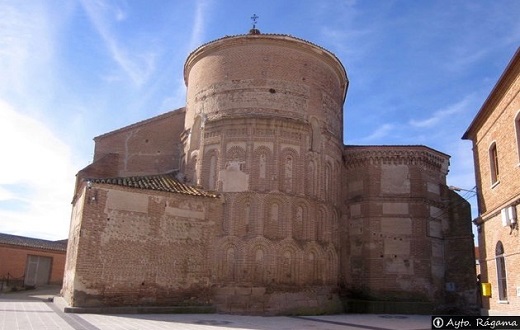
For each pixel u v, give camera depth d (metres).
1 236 49.22
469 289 33.56
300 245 28.47
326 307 29.09
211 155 30.14
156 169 36.47
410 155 35.34
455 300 33.78
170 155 36.50
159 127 37.25
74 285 21.89
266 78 30.64
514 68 18.91
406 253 33.66
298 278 27.97
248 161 29.00
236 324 19.67
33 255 48.75
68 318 19.12
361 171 35.66
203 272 25.17
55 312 21.48
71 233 28.56
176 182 28.16
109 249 22.97
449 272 34.53
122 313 22.31
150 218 24.33
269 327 19.02
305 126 30.38
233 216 28.14
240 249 27.50
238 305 26.47
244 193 28.42
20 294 37.22
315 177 30.48
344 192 35.31
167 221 24.78
